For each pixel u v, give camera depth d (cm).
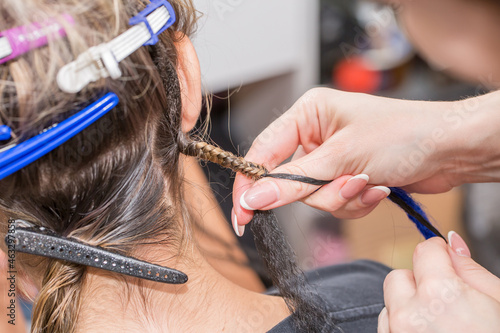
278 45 114
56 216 46
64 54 39
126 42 41
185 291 52
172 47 48
